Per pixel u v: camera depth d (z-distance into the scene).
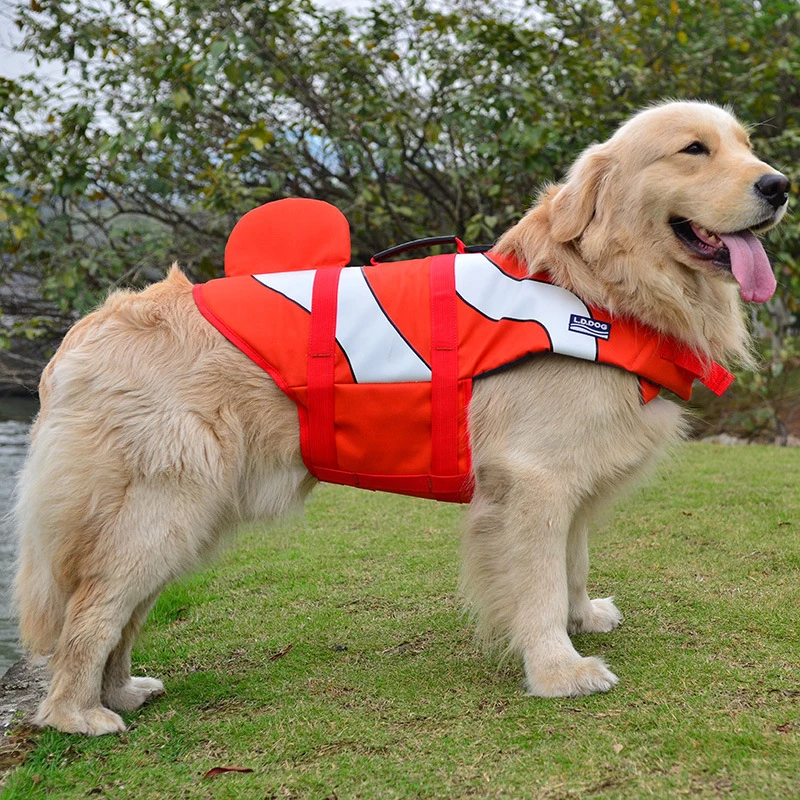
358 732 2.52
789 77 9.16
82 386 2.75
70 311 8.63
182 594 4.09
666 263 2.76
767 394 8.59
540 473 2.68
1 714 2.96
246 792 2.21
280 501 2.91
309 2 7.74
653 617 3.28
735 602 3.33
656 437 2.83
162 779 2.33
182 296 2.92
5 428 9.66
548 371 2.69
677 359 2.80
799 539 4.11
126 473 2.69
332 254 3.13
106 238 8.99
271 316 2.81
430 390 2.72
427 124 7.79
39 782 2.35
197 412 2.73
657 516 4.74
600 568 3.92
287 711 2.72
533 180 8.18
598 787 2.07
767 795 1.96
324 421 2.78
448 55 7.92
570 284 2.76
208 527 2.80
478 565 2.81
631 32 8.20
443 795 2.11
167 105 7.38
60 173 7.75
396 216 8.35
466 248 3.26
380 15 8.13
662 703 2.50
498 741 2.37
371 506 5.62
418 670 3.00
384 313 2.78
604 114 8.06
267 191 7.67
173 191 8.55
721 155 2.69
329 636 3.41
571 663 2.68
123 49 8.14
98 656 2.68
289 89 8.25
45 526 2.72
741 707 2.43
